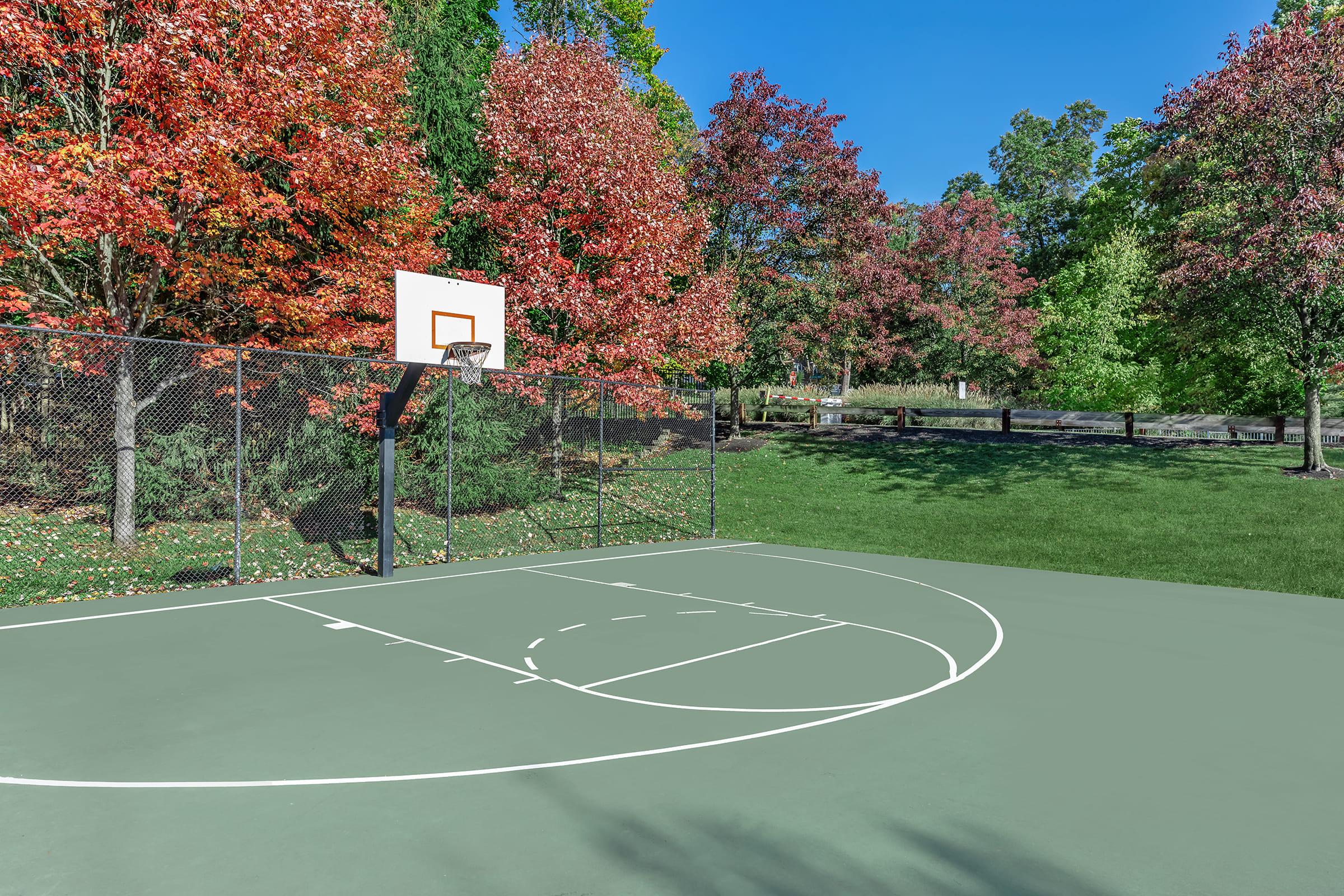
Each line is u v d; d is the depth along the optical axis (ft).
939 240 123.13
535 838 13.53
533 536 54.49
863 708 20.66
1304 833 13.87
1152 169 105.19
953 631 29.35
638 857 12.90
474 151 71.05
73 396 53.62
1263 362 77.61
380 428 41.04
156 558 42.96
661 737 18.48
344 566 43.52
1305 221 57.06
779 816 14.44
